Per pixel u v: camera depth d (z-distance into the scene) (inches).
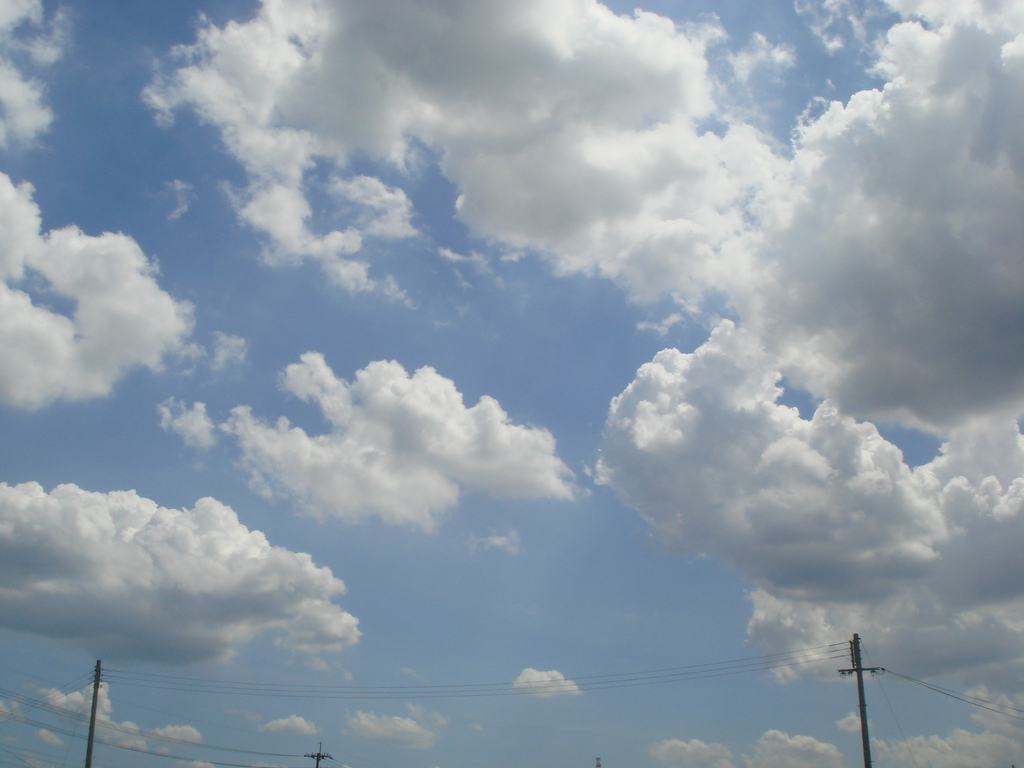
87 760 3056.1
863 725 2534.5
